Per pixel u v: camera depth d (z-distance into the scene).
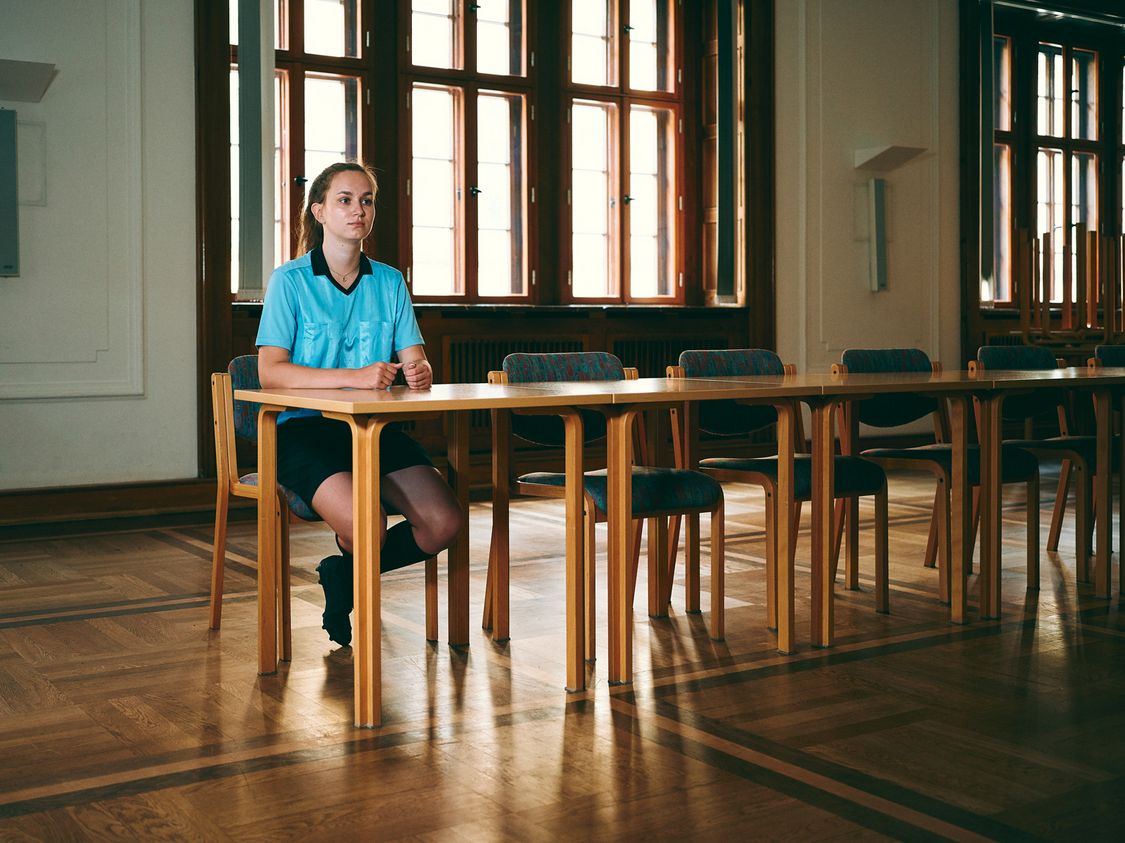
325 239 3.05
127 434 5.74
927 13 8.29
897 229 8.23
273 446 2.86
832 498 3.15
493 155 7.05
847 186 7.98
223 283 5.91
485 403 2.52
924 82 8.30
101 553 4.67
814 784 2.18
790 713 2.60
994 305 8.90
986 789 2.16
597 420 3.64
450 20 6.88
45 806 2.09
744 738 2.44
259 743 2.41
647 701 2.69
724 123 7.55
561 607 3.65
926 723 2.53
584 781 2.20
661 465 3.52
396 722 2.54
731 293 7.64
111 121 5.63
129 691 2.78
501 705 2.66
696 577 3.55
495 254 7.11
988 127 8.55
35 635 3.33
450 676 2.89
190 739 2.44
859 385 3.14
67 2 5.51
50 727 2.52
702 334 7.48
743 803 2.09
